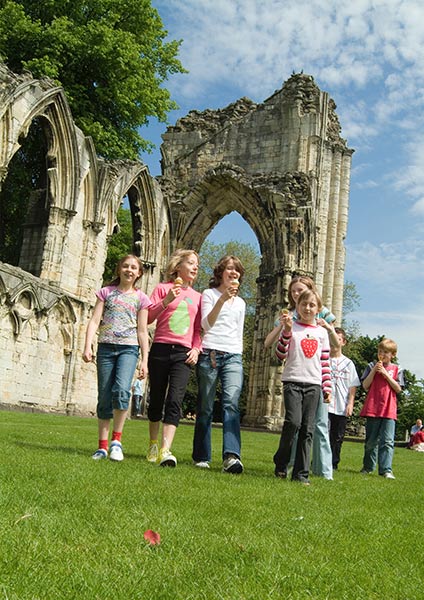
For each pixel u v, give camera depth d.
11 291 22.83
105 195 29.33
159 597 2.76
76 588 2.77
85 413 28.00
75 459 7.27
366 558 3.83
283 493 6.47
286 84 39.91
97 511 4.35
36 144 36.09
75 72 35.19
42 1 34.53
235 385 8.80
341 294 39.31
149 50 38.59
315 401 8.49
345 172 40.66
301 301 8.81
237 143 40.81
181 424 29.53
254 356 37.69
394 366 11.79
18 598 2.56
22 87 23.95
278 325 8.91
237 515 4.81
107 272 42.56
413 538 4.68
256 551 3.67
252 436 22.67
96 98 36.16
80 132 27.78
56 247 26.86
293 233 36.72
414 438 33.31
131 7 36.56
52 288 25.36
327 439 9.57
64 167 27.05
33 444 8.85
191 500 5.22
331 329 9.26
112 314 8.48
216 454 11.72
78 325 27.80
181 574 3.10
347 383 12.32
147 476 6.47
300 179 37.69
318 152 38.84
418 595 3.12
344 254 39.97
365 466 11.96
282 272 36.50
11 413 18.66
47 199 27.72
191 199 39.25
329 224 39.75
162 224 37.62
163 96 38.12
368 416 11.69
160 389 8.74
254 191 37.88
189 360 8.64
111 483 5.65
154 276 36.38
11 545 3.26
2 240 37.06
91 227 28.92
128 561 3.22
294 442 9.58
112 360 8.45
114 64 34.53
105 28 33.38
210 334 8.95
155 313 8.83
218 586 2.94
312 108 39.34
